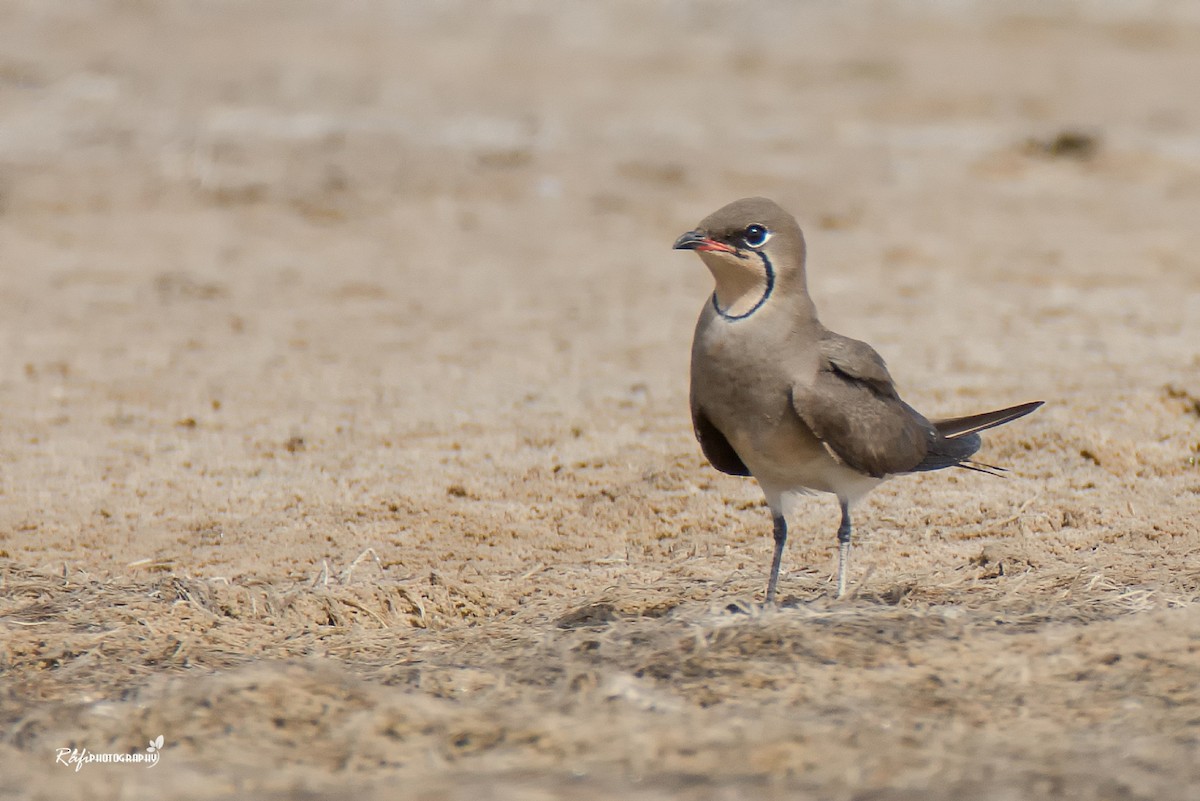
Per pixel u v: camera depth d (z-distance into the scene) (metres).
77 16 38.78
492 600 11.18
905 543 11.83
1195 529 11.72
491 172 27.64
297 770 7.72
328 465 13.99
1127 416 14.27
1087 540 11.58
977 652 8.76
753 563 11.60
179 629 10.35
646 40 39.94
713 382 9.97
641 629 9.59
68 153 27.52
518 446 14.41
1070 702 8.14
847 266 21.97
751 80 36.06
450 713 8.23
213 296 20.28
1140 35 41.56
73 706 8.57
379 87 33.81
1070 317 18.89
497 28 40.62
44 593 11.00
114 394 16.14
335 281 21.17
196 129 29.34
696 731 7.89
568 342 18.27
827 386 9.86
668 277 21.69
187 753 7.95
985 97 34.38
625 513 12.70
